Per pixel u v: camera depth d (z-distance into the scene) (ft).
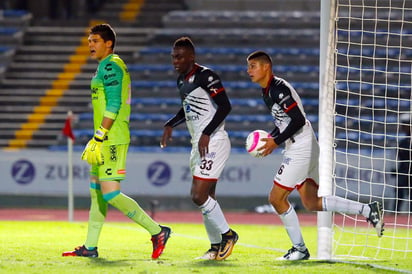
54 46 206.39
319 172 71.87
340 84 188.44
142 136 177.58
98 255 72.33
